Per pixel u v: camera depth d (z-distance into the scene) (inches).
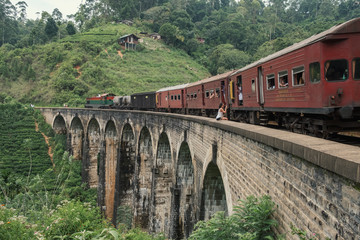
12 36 5812.0
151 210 1188.5
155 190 1179.3
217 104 955.3
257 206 367.6
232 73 868.6
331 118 416.2
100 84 3661.4
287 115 536.1
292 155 315.3
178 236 969.5
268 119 646.5
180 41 5014.8
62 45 4480.8
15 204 768.9
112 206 1823.3
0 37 5644.7
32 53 4468.5
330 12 4987.7
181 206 964.0
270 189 374.3
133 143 1584.6
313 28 4104.3
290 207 319.6
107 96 2527.1
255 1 6195.9
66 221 512.4
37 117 2950.3
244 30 4938.5
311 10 5457.7
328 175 250.2
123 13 5743.1
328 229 250.8
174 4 6023.6
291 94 498.6
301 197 296.5
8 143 2448.3
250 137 434.0
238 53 4148.6
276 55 557.3
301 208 296.4
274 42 3804.1
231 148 536.7
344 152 245.3
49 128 2748.5
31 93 3732.8
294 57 482.6
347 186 225.0
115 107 2386.8
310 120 463.2
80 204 635.5
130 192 1581.0
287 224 325.1
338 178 236.4
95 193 1991.9
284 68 520.7
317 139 326.3
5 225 425.1
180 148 917.2
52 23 5265.8
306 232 285.9
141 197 1378.0
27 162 2194.9
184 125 870.4
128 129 1562.5
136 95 2043.6
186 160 950.4
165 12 5580.7
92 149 2130.9
